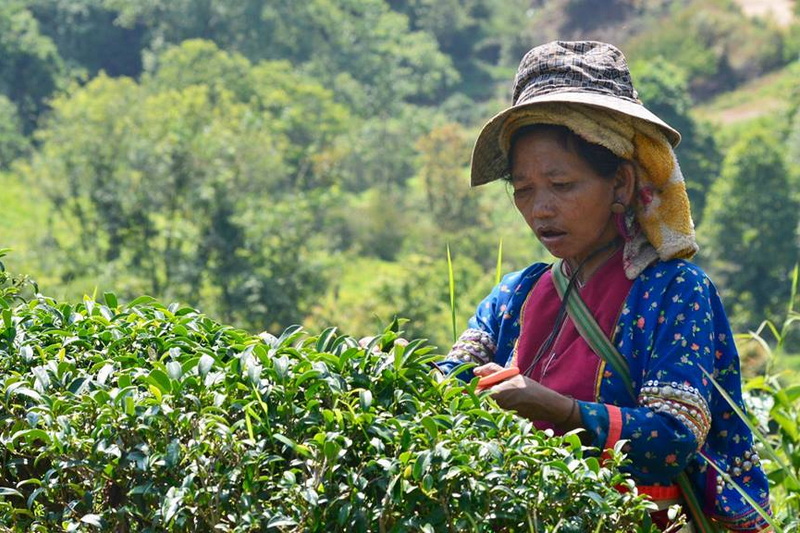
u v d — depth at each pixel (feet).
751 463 10.40
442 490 7.63
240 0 379.14
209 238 157.58
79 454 7.93
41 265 158.92
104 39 380.58
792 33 364.17
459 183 232.12
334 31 390.83
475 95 408.67
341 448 7.80
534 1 445.37
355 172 276.41
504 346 11.08
